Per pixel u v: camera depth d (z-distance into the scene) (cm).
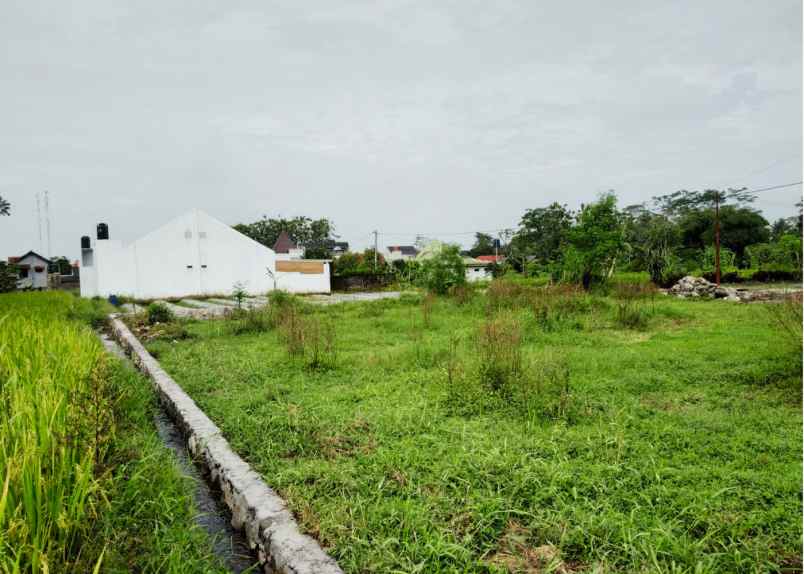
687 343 814
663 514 281
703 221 4203
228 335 1072
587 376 592
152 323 1309
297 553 241
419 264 2012
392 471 334
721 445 374
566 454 357
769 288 2397
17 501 229
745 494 296
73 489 246
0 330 630
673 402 499
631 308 1127
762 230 4050
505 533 268
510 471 323
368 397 530
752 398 508
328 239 7012
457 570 231
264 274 3047
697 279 1927
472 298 1544
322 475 329
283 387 577
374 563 234
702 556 238
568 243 2092
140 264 2722
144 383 621
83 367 474
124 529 258
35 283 5012
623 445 369
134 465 339
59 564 207
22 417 300
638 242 3938
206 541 280
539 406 463
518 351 579
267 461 359
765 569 232
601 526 261
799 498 289
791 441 378
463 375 552
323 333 886
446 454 360
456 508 284
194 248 2850
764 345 765
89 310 1625
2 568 191
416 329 1026
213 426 437
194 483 358
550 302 1187
